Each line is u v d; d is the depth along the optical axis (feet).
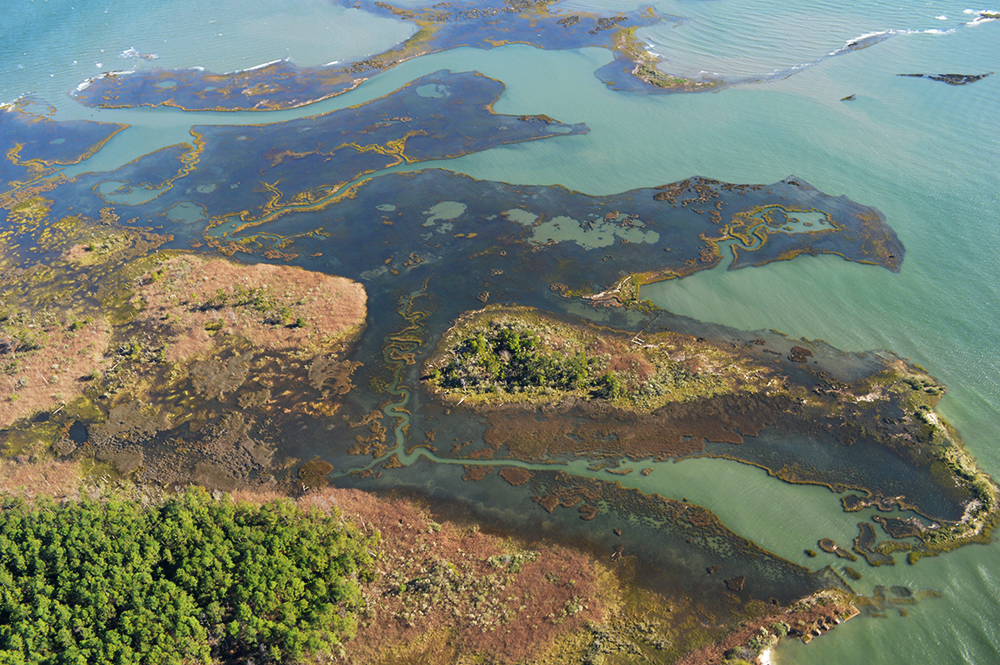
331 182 329.11
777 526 175.32
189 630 139.74
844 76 403.54
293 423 208.64
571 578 164.25
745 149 341.00
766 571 165.07
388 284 263.49
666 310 246.27
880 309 241.35
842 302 245.45
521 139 357.20
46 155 363.56
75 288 265.95
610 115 377.71
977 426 198.08
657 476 189.26
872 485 184.03
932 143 333.21
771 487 184.96
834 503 180.14
